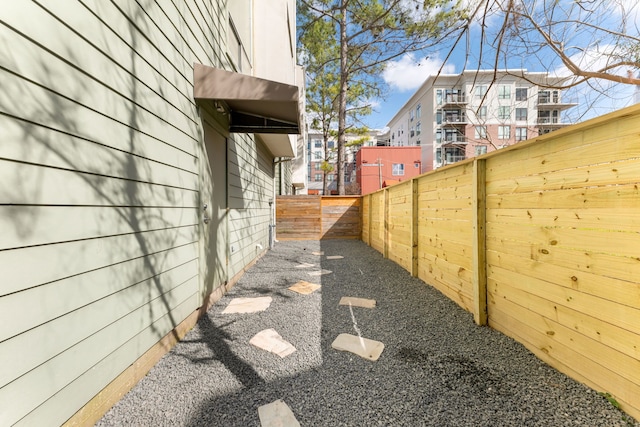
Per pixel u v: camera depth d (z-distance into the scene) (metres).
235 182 4.09
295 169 13.14
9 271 1.03
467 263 2.85
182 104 2.46
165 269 2.15
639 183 1.29
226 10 3.68
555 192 1.77
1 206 1.02
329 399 1.58
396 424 1.39
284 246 7.63
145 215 1.91
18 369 1.05
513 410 1.45
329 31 10.00
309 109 13.88
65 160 1.28
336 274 4.50
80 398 1.33
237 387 1.70
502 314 2.33
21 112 1.09
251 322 2.68
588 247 1.55
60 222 1.25
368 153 22.50
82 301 1.36
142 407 1.53
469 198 2.79
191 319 2.57
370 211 7.62
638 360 1.30
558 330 1.76
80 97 1.37
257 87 2.75
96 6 1.47
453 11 3.96
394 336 2.34
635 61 2.70
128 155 1.74
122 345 1.64
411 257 4.30
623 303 1.37
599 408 1.41
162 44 2.13
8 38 1.05
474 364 1.89
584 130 1.57
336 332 2.44
